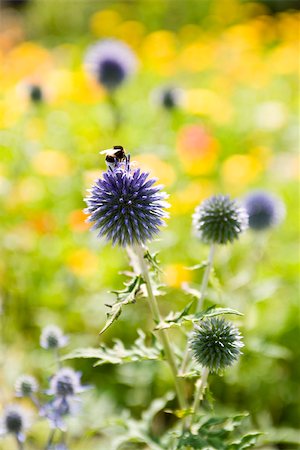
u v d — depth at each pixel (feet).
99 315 2.96
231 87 5.41
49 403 2.19
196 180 3.98
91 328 2.97
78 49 7.02
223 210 2.17
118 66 4.00
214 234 2.16
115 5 8.65
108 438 2.62
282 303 2.94
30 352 2.88
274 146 4.72
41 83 4.13
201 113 4.52
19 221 3.51
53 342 2.28
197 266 2.09
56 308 3.01
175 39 7.25
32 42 8.39
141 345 2.01
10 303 2.96
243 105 5.30
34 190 3.47
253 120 4.92
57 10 8.77
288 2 8.56
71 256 2.92
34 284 3.12
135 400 2.76
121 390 2.81
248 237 3.16
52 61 5.96
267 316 2.88
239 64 5.53
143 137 4.20
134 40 6.68
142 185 1.98
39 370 2.82
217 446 1.94
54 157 3.52
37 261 3.19
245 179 3.63
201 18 8.11
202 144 3.56
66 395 2.19
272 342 2.84
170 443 2.11
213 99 4.53
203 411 2.46
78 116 4.71
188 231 3.28
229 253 3.01
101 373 2.87
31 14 9.13
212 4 8.07
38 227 3.12
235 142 4.71
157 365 2.74
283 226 3.51
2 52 6.15
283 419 2.77
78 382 2.24
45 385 2.74
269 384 2.77
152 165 3.26
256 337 2.63
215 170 4.17
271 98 5.51
